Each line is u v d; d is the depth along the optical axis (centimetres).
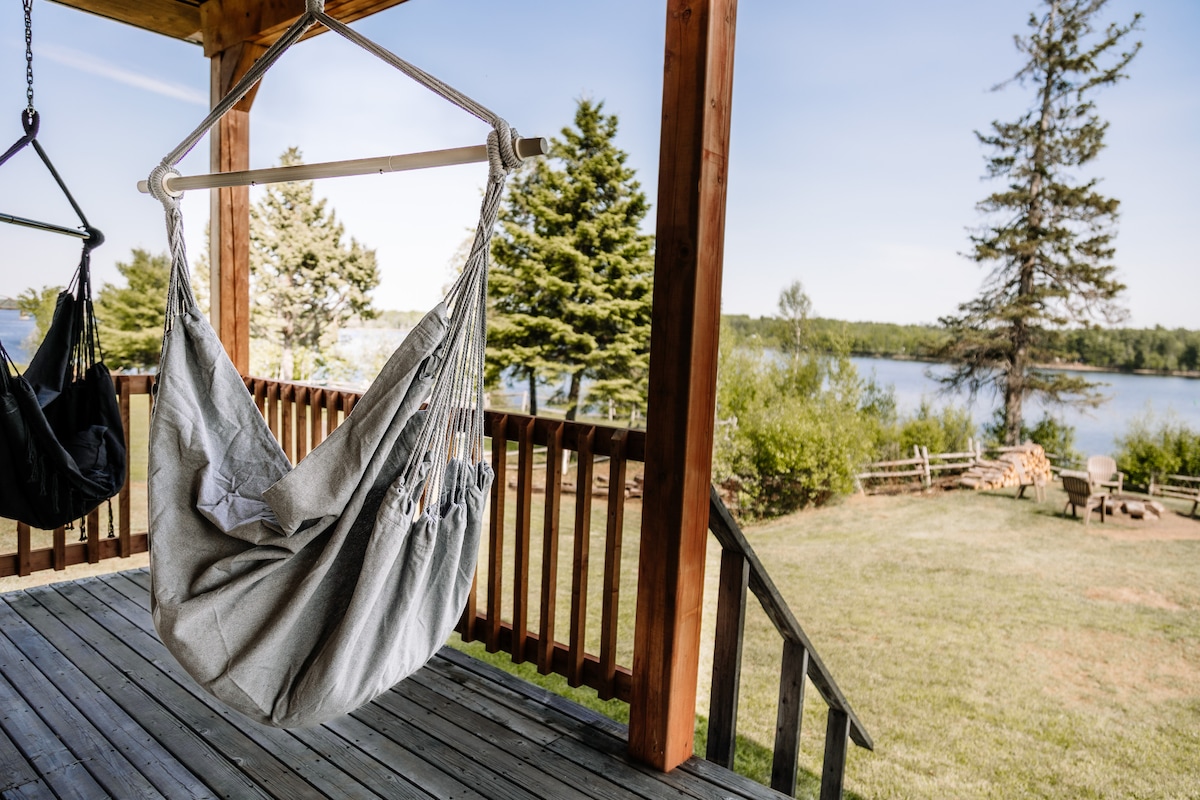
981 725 867
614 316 1702
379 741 206
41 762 189
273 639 149
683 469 189
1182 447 1238
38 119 239
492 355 1728
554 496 239
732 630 219
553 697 238
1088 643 994
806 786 703
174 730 208
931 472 1476
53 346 255
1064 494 1340
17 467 226
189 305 180
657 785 192
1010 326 1452
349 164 173
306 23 165
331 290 1925
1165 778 765
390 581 158
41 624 280
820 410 1598
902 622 1114
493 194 146
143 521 908
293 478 146
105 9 374
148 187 180
